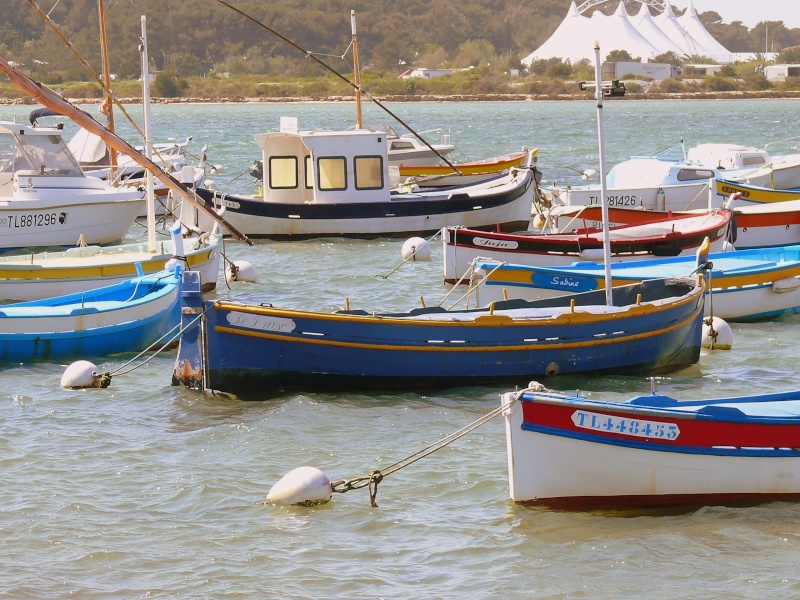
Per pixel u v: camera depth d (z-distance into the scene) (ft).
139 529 56.75
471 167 201.36
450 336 78.95
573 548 54.19
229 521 57.72
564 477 57.47
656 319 83.97
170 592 50.47
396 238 152.87
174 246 100.32
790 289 104.22
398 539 55.47
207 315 77.20
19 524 57.00
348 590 50.49
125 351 91.91
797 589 50.31
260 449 67.77
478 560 53.21
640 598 49.70
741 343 95.71
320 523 57.41
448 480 62.39
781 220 143.02
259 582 51.31
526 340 80.33
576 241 117.19
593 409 56.59
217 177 249.55
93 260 108.47
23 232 136.36
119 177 163.12
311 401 76.79
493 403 76.95
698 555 53.52
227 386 78.13
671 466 57.62
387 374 78.79
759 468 58.59
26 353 87.86
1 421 72.84
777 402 63.00
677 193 167.12
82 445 68.54
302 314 76.79
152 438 69.87
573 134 418.51
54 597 49.93
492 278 98.94
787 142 382.42
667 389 81.05
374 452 67.26
